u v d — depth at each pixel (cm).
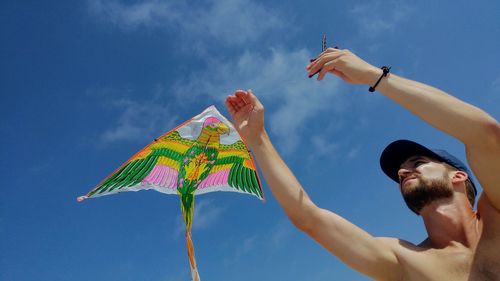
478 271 97
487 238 98
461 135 94
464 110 93
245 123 120
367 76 103
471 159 96
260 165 116
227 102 124
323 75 109
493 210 99
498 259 95
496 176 94
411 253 106
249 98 122
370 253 108
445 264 101
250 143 119
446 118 94
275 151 119
